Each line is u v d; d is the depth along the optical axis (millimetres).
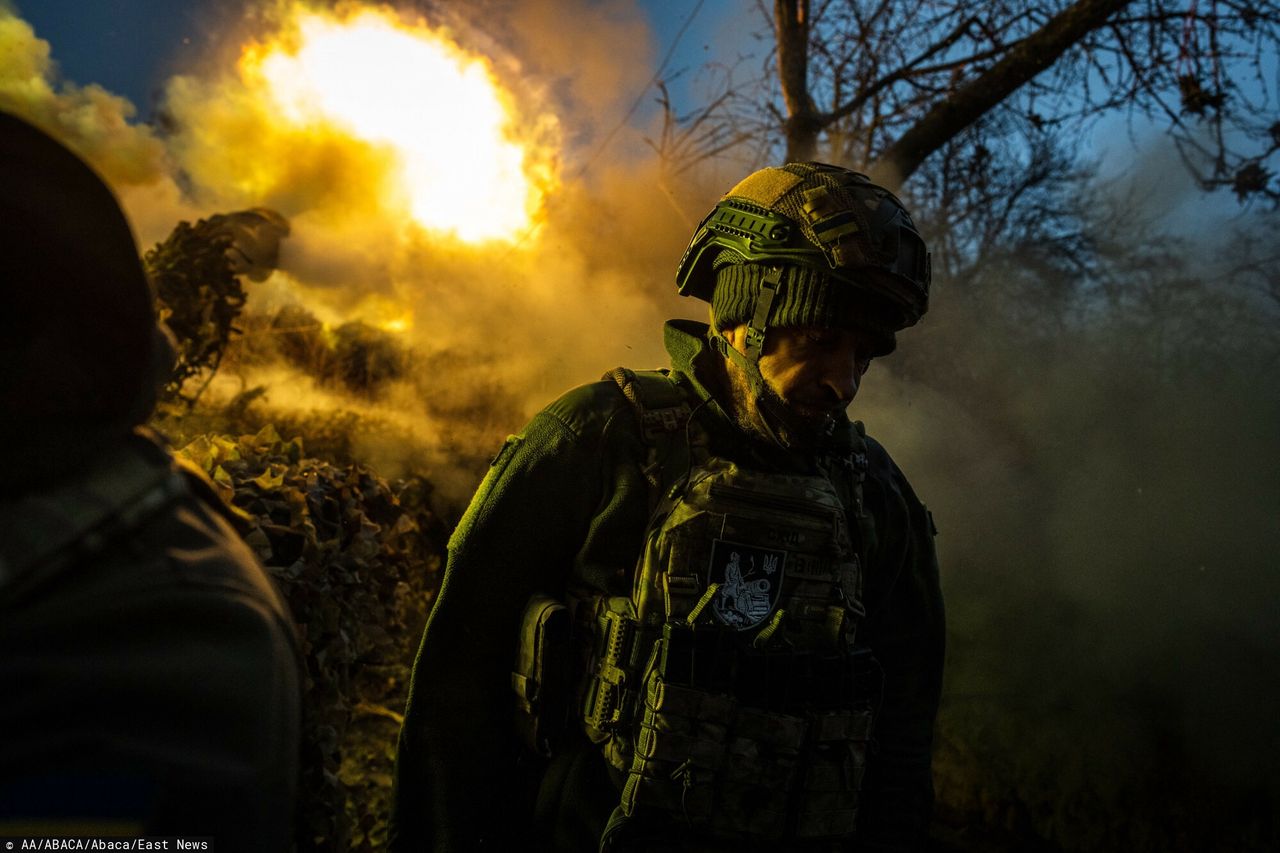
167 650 521
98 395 552
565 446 1290
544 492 1277
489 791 1270
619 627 1208
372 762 2303
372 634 2057
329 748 1706
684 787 1161
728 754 1178
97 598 508
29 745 478
